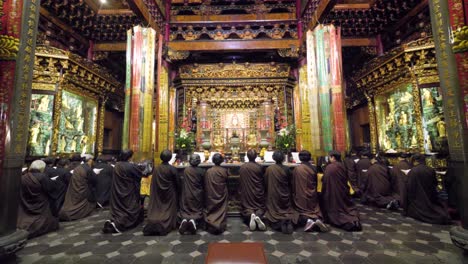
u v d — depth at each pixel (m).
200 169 5.36
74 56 9.54
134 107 8.20
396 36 10.74
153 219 4.86
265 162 6.45
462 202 3.34
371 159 8.71
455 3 3.46
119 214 5.09
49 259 3.74
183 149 8.52
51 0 8.93
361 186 8.05
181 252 3.98
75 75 9.95
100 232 4.99
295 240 4.43
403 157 7.13
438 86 8.17
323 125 8.45
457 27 3.40
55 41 10.02
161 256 3.84
